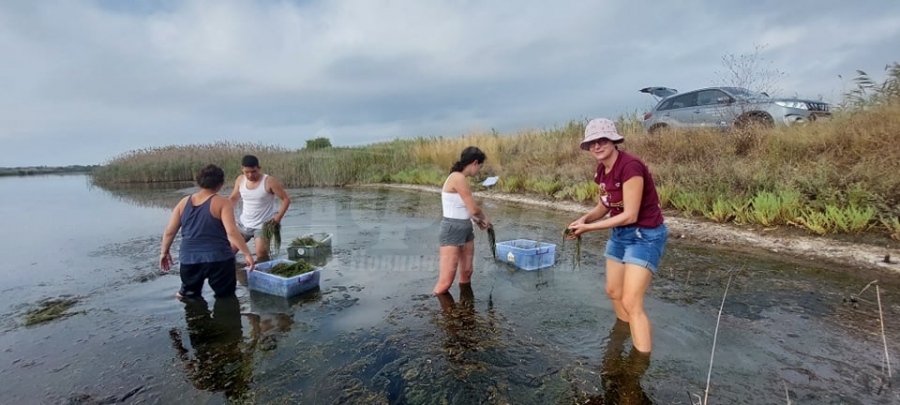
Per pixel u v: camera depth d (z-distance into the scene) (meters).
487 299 4.37
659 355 3.15
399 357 3.22
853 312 3.82
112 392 2.84
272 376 3.00
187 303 4.42
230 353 3.35
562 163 13.33
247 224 6.11
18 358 3.30
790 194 6.65
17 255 6.51
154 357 3.30
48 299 4.58
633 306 3.12
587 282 4.82
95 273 5.51
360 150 23.47
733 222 7.02
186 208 4.39
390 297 4.51
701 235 6.64
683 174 9.04
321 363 3.16
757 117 9.87
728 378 2.84
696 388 2.74
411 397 2.71
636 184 2.95
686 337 3.42
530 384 2.82
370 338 3.55
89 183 24.23
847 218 5.92
